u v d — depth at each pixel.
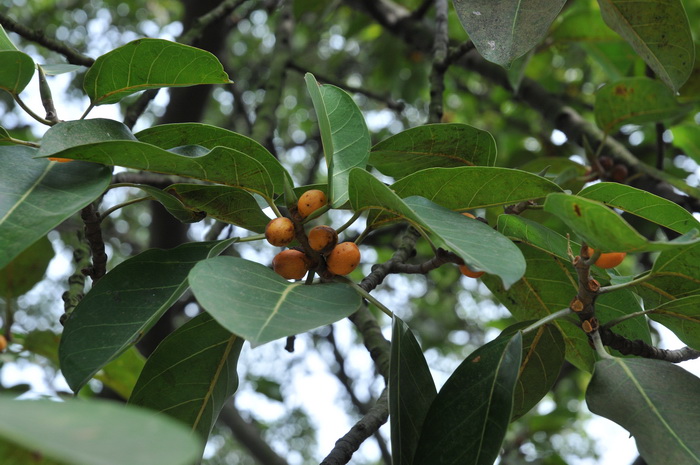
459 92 2.25
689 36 0.95
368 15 1.84
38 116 0.78
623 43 1.43
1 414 0.46
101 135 0.73
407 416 0.75
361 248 1.87
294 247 0.84
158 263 0.77
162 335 1.53
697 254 0.75
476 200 0.77
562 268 0.87
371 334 1.01
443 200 0.77
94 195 0.70
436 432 0.75
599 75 2.21
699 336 0.79
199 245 0.78
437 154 0.88
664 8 0.95
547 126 1.66
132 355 1.07
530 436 1.74
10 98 1.91
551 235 0.81
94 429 0.46
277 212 0.77
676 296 0.78
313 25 1.75
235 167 0.75
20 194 0.69
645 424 0.73
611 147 1.39
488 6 0.83
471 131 0.86
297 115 2.65
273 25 2.50
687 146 1.38
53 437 0.44
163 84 0.78
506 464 1.68
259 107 1.50
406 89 2.18
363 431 0.82
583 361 0.91
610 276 0.83
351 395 1.91
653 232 1.34
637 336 0.85
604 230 0.68
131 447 0.45
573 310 0.77
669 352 0.82
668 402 0.74
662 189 1.31
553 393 1.93
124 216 2.41
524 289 0.90
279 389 1.89
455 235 0.71
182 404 0.80
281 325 0.65
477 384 0.75
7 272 1.13
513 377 0.75
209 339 0.80
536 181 0.75
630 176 1.33
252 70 2.47
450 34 1.90
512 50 0.81
